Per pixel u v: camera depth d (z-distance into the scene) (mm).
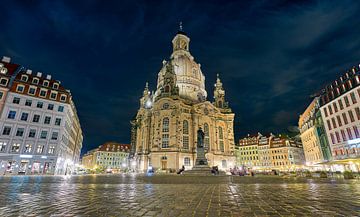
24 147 49188
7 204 7930
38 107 53250
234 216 6141
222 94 103750
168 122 79250
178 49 112875
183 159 74875
